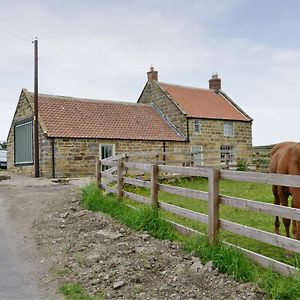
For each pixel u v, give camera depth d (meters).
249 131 32.84
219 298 5.09
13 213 11.52
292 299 4.70
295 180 5.29
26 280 6.20
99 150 24.47
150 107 31.52
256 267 5.68
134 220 8.66
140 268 6.26
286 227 7.24
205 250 6.48
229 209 11.08
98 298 5.41
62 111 25.73
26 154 25.61
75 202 12.34
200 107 31.27
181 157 28.16
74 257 7.16
